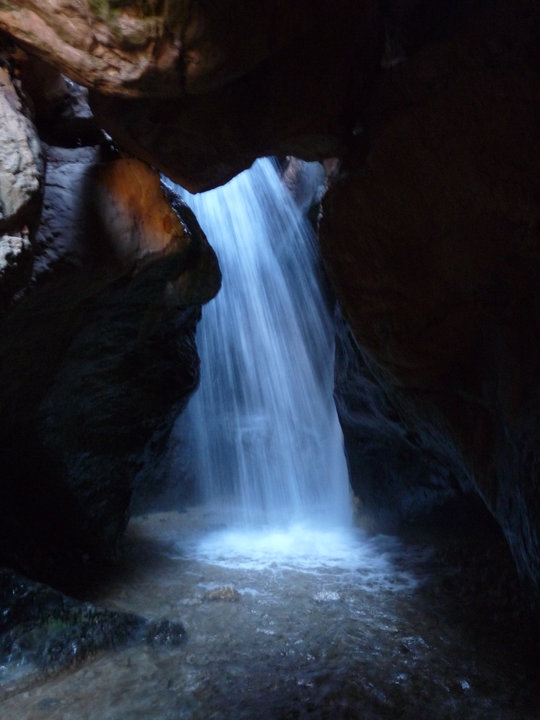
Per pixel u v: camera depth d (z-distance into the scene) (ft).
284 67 10.93
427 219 12.91
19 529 15.90
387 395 17.72
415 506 22.24
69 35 8.88
